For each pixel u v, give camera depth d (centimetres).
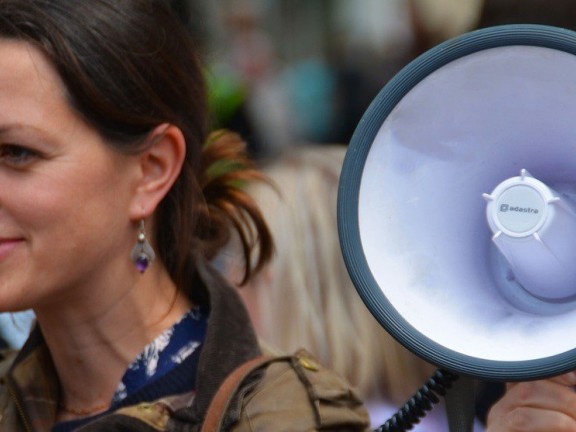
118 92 636
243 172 739
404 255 561
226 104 1295
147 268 667
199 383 645
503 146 579
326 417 630
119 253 659
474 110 571
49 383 694
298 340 901
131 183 654
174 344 674
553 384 579
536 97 562
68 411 691
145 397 662
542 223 538
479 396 857
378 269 549
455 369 516
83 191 630
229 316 672
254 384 636
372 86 1303
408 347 528
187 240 688
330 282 906
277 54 1408
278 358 650
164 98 659
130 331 670
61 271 632
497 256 581
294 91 1352
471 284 566
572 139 565
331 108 1347
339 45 1410
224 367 653
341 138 1336
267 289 909
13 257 623
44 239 624
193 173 693
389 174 568
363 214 558
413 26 1195
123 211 652
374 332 895
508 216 545
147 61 649
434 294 555
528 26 535
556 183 578
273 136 1323
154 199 663
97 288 655
